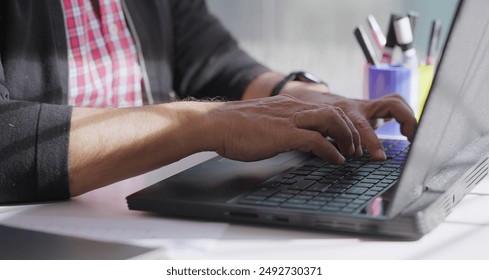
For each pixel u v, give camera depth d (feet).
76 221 3.02
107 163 3.26
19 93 4.68
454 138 3.01
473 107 3.15
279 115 3.43
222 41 6.07
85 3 5.29
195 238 2.78
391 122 4.60
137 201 3.08
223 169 3.55
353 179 3.24
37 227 2.95
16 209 3.21
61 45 5.01
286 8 13.28
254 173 3.44
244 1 13.32
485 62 3.06
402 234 2.66
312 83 5.20
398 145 4.02
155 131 3.30
